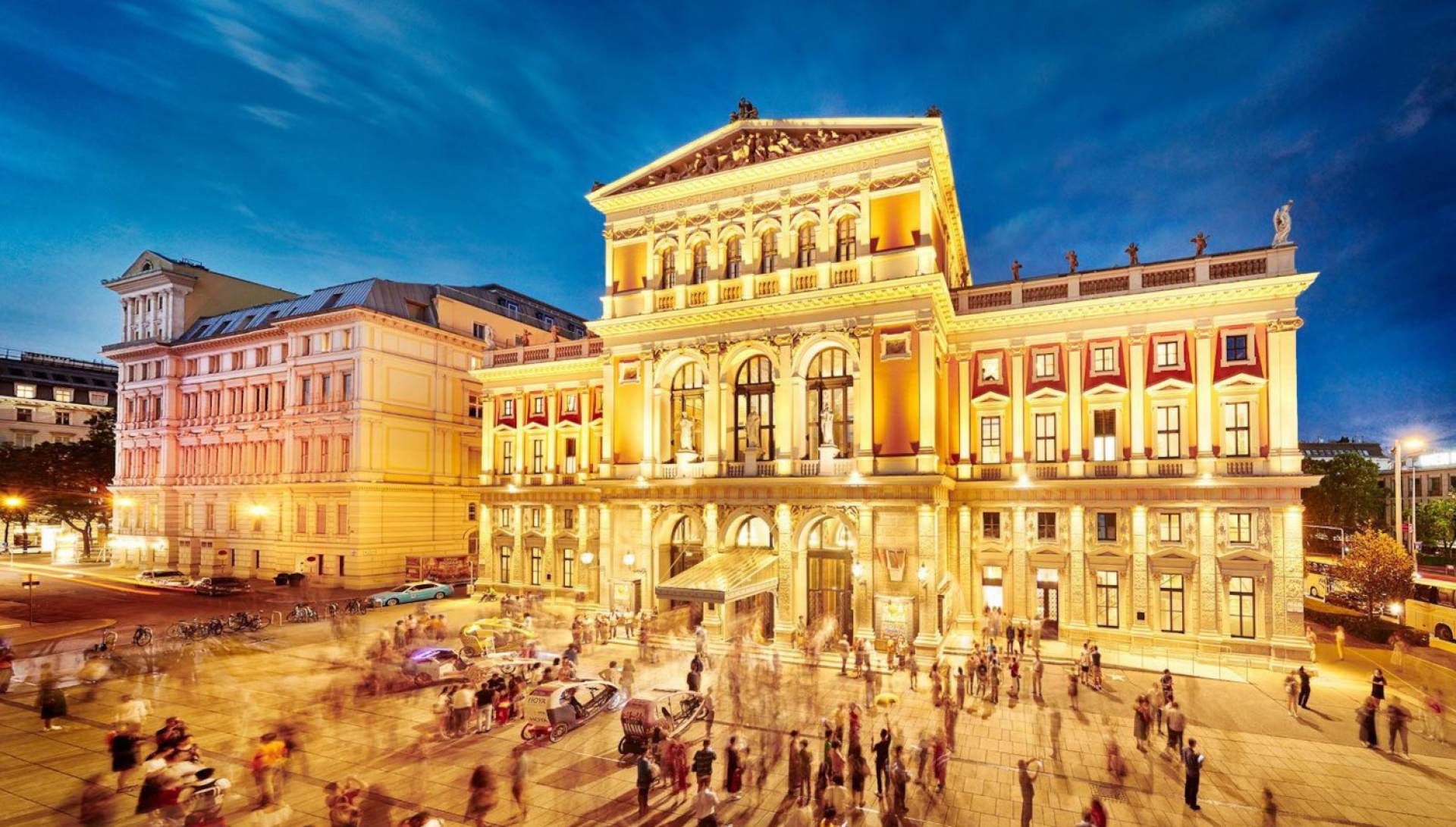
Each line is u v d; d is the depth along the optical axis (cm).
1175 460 3766
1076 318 4031
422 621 4009
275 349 7044
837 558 4003
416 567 6038
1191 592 3691
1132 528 3819
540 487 5466
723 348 4269
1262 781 2234
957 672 3288
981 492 4156
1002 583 4109
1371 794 2148
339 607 5134
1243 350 3709
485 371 5812
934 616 3644
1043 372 4128
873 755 2422
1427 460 9938
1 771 2277
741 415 4322
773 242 4325
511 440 5728
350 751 2452
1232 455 3706
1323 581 5488
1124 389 3894
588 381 5412
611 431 4609
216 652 3859
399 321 6544
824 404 4125
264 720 2756
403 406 6619
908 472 3788
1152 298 3838
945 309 4112
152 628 4606
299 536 6612
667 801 2091
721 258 4372
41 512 9762
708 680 3322
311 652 3862
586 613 4881
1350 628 4253
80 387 11112
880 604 3722
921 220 3909
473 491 7194
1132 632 3762
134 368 8150
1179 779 2245
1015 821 1983
